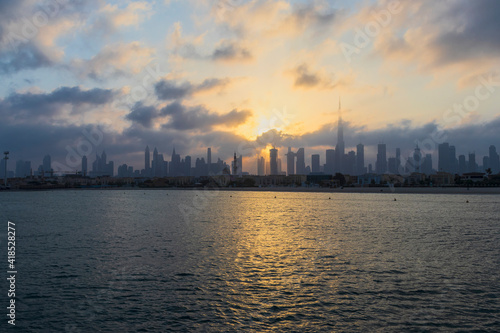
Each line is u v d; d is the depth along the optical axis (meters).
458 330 18.55
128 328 18.86
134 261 34.16
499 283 26.55
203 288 25.42
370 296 23.70
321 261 34.03
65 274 29.33
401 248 40.91
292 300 22.94
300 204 134.25
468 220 72.31
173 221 73.94
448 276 28.53
